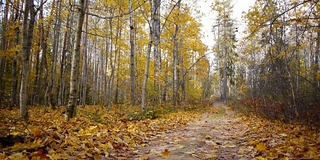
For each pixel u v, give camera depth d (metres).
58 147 3.55
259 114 12.29
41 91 25.47
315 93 8.73
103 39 24.47
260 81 13.75
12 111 14.17
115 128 6.51
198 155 4.05
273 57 8.99
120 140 4.85
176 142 5.34
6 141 3.50
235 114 17.14
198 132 7.14
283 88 9.47
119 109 14.69
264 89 12.68
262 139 5.15
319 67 9.22
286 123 8.73
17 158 2.77
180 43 22.12
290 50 7.97
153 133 6.66
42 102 25.73
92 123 7.26
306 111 7.84
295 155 3.63
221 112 20.77
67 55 29.84
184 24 18.67
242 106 18.78
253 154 3.93
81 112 11.76
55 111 14.52
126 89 30.84
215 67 43.56
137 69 23.19
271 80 10.62
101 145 4.16
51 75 18.58
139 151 4.42
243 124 9.90
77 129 5.55
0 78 18.97
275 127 7.89
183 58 24.12
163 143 5.29
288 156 3.61
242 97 23.80
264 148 4.03
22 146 3.29
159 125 8.34
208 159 3.81
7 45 17.78
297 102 8.59
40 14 16.25
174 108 17.73
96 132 5.45
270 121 9.87
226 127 8.66
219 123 10.48
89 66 38.28
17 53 15.85
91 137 4.65
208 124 9.92
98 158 3.52
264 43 8.77
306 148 3.87
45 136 3.82
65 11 15.23
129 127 6.82
